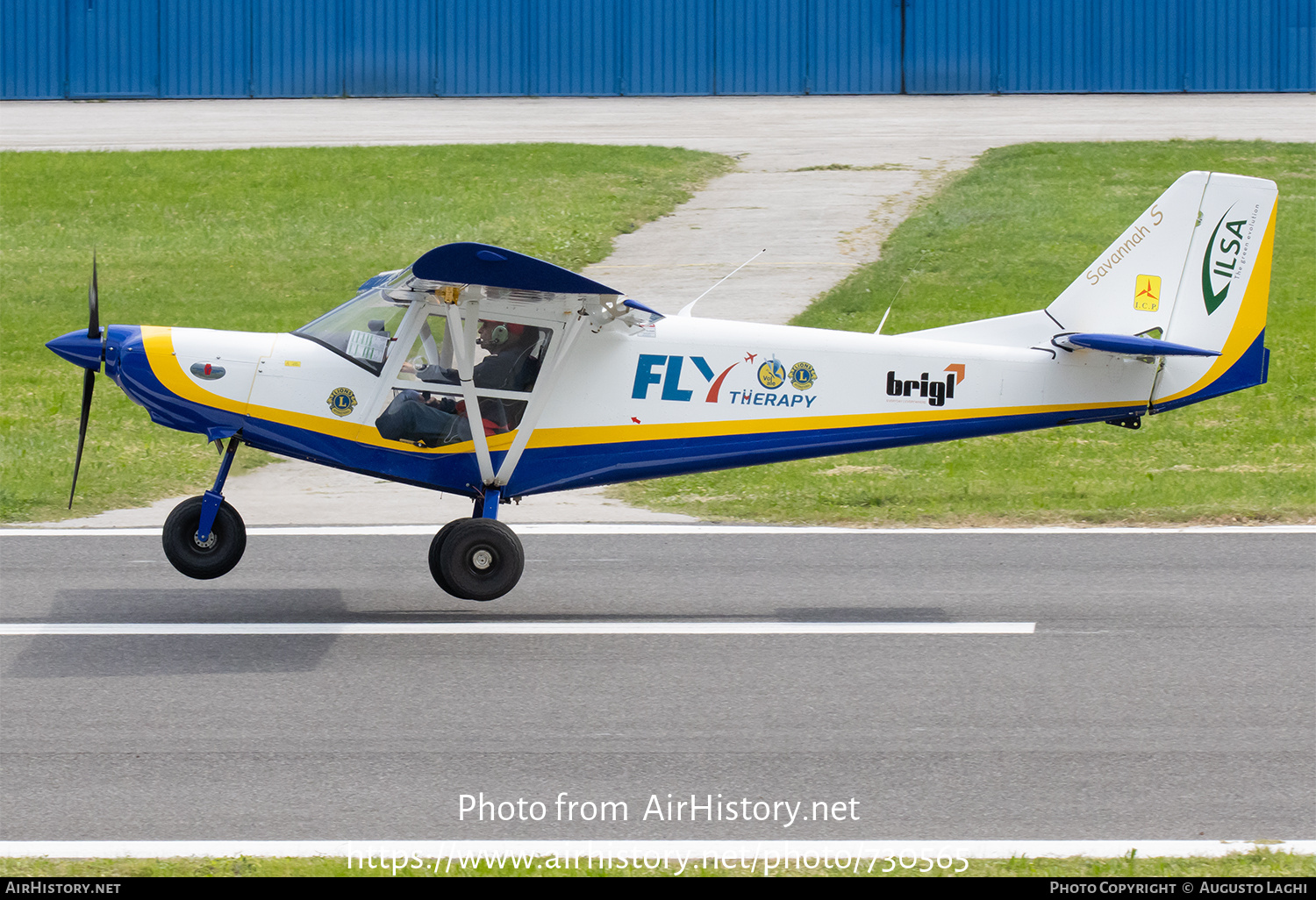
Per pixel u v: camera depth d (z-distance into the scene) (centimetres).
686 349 3136
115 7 15225
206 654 2800
